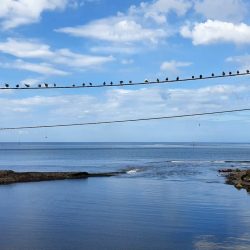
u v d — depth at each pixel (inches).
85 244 1116.5
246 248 1081.4
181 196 1989.4
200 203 1766.7
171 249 1075.3
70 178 2955.2
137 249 1073.5
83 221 1392.7
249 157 6919.3
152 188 2336.4
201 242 1136.2
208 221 1392.7
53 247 1088.8
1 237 1184.2
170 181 2770.7
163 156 7372.1
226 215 1494.8
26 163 5300.2
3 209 1630.2
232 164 4886.8
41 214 1521.9
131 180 2854.3
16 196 2017.7
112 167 4357.8
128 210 1594.5
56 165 4820.4
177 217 1457.9
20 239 1165.1
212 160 5885.8
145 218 1438.2
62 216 1478.8
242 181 2566.4
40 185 2536.9
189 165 4682.6
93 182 2711.6
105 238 1176.2
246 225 1337.4
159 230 1266.0
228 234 1221.7
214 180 2834.6
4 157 7121.1
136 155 7805.1
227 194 2064.5
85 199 1898.4
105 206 1692.9
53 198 1939.0
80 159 6309.1
